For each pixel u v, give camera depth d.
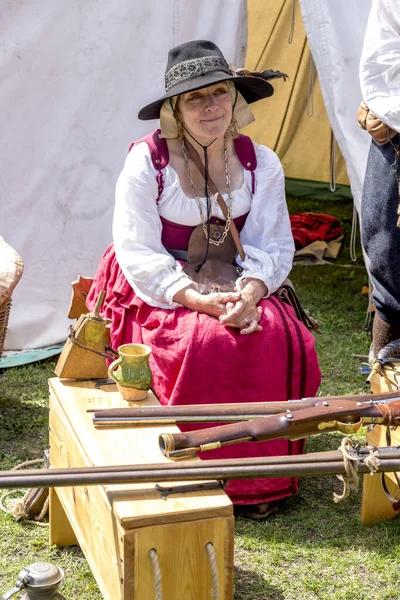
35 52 4.77
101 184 5.07
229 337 3.21
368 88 3.51
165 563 2.09
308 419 2.38
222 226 3.52
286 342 3.26
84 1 4.80
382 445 3.07
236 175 3.55
